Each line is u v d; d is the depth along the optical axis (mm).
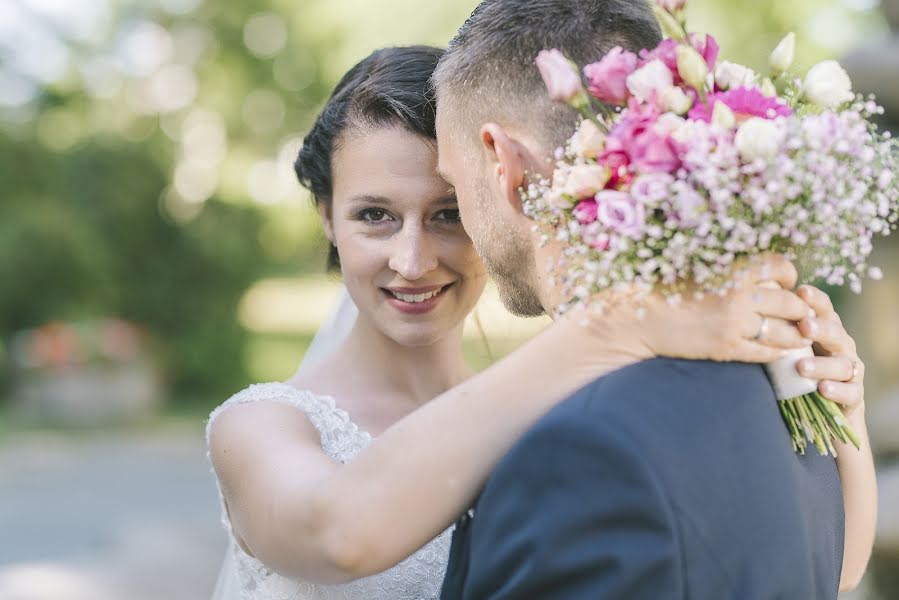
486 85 1377
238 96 12531
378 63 1678
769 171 1145
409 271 1619
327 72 11758
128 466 7949
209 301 10766
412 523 1250
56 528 6250
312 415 1693
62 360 9406
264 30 12680
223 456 1565
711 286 1226
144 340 10508
